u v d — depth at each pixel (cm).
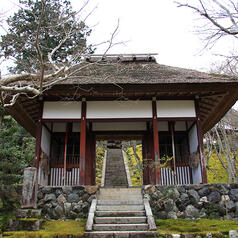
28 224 614
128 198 854
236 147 1733
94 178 1088
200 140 936
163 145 1128
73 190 801
